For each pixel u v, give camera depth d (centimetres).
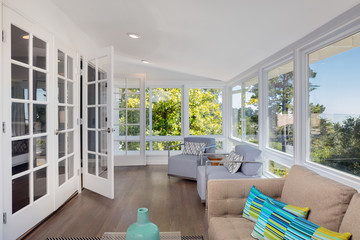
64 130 312
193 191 364
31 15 241
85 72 370
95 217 269
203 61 405
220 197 191
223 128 579
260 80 341
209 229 183
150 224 127
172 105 586
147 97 583
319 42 213
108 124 324
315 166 222
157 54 414
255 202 175
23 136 228
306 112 239
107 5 261
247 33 250
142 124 544
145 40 348
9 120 210
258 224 152
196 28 264
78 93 358
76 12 302
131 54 454
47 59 271
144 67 577
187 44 328
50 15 277
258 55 310
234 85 517
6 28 207
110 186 327
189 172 410
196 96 583
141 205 306
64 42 312
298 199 156
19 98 226
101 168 349
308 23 200
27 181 236
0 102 200
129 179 432
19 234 221
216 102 581
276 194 190
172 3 217
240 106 473
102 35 374
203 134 583
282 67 293
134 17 275
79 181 355
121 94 541
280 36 238
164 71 578
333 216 128
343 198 128
